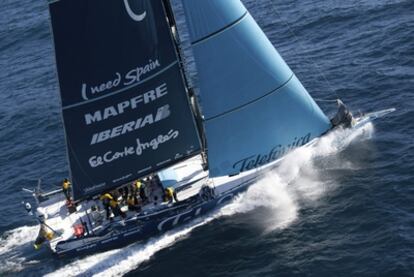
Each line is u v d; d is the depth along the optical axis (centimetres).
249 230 4647
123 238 4738
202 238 4681
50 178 6153
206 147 4931
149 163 4725
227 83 4619
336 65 6962
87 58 4288
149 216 4728
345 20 8056
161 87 4538
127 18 4278
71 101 4359
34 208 5638
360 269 4084
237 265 4362
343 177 4944
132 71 4412
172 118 4638
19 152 6844
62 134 7044
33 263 4825
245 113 4703
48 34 10612
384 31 7400
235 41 4572
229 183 4925
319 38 7831
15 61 9806
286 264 4259
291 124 4866
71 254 4706
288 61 7406
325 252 4288
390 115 5659
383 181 4822
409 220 4406
